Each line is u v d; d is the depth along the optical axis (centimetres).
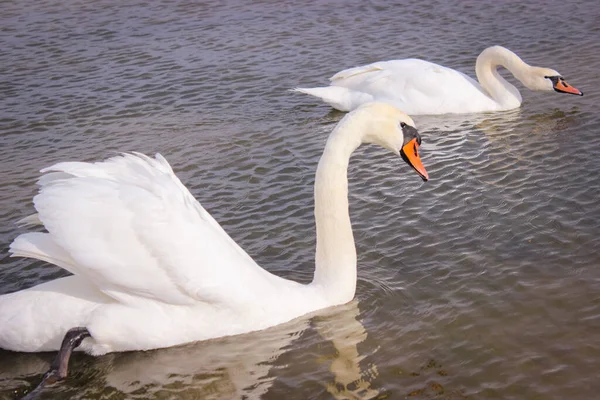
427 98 1672
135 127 1544
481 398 786
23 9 2359
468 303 945
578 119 1548
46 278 1016
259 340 876
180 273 827
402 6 2262
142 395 808
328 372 833
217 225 904
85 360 851
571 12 2127
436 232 1118
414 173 1317
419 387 805
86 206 807
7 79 1812
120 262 809
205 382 823
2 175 1339
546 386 800
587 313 915
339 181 915
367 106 927
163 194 839
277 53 1942
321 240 932
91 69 1862
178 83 1767
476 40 1986
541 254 1045
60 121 1580
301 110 1633
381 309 938
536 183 1256
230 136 1493
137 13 2298
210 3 2375
